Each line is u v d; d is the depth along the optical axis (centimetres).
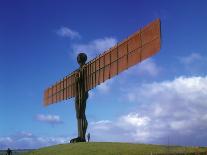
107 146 4212
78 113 5103
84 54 5219
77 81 5172
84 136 5041
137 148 3988
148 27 3997
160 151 3753
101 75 4778
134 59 4216
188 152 3491
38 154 4644
